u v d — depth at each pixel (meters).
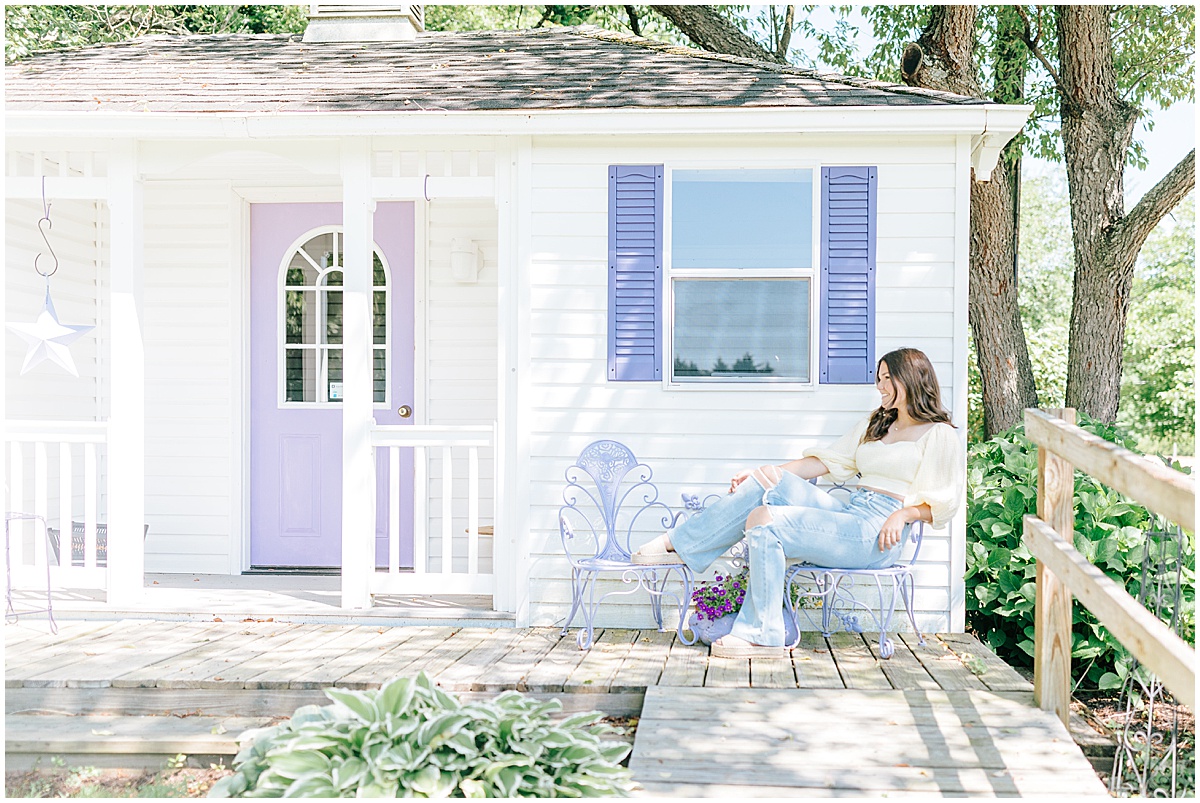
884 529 4.14
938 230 4.83
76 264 6.17
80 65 6.04
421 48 6.20
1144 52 10.00
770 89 4.97
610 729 3.33
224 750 3.53
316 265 6.30
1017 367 8.34
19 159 5.41
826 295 4.86
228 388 6.18
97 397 6.38
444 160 5.57
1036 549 3.64
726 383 4.92
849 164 4.86
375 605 5.16
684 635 4.63
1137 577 4.43
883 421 4.50
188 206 6.21
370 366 5.04
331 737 2.82
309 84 5.38
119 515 5.04
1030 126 10.15
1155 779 3.32
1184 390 19.17
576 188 4.95
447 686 3.85
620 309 4.92
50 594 4.69
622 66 5.54
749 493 4.32
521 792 2.75
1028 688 3.82
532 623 4.93
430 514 6.24
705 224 4.92
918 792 2.91
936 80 8.39
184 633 4.70
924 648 4.45
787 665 4.13
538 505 4.94
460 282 6.24
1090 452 3.14
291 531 6.29
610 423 4.93
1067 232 21.23
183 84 5.45
